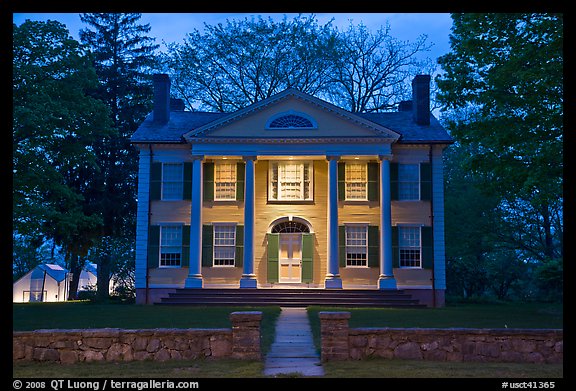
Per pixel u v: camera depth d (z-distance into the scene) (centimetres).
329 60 4272
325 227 3052
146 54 4259
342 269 3014
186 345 1287
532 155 2106
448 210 3784
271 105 2997
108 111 2797
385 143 2966
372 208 3045
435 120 3303
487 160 2261
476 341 1287
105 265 4066
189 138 2969
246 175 2977
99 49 4103
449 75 2322
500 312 2395
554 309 2598
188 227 3045
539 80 2048
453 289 4312
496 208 3791
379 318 2081
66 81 2638
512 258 4166
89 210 3634
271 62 4247
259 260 3034
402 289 2900
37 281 4878
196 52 4266
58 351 1259
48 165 2505
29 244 3666
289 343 1566
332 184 2953
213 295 2775
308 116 2986
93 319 2066
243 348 1276
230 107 4353
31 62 2561
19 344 1252
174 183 3086
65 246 3600
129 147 3916
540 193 2111
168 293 2823
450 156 4212
